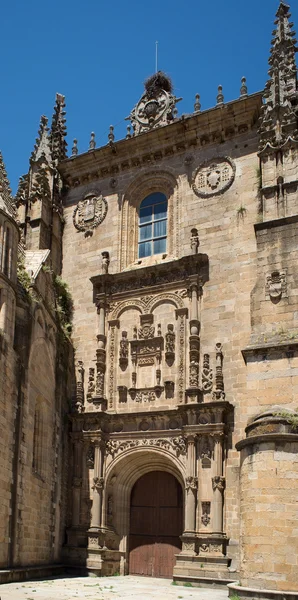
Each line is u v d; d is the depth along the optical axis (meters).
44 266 37.41
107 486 36.81
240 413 34.03
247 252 36.69
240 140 39.22
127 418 36.94
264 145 36.09
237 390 34.50
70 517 36.69
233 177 38.66
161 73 45.03
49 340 36.44
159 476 37.19
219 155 39.62
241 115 39.22
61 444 37.12
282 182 34.47
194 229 38.47
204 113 39.81
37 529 32.62
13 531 29.59
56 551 35.12
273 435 25.41
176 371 36.62
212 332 36.22
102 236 42.44
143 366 37.91
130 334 38.94
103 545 35.53
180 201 40.06
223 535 32.38
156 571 35.50
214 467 33.44
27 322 32.78
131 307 39.47
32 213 42.59
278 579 23.67
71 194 44.91
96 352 39.16
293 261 30.70
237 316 35.78
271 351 28.81
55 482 35.75
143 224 41.91
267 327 30.03
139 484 37.72
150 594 26.89
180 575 32.09
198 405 34.41
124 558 36.28
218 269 37.22
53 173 44.31
